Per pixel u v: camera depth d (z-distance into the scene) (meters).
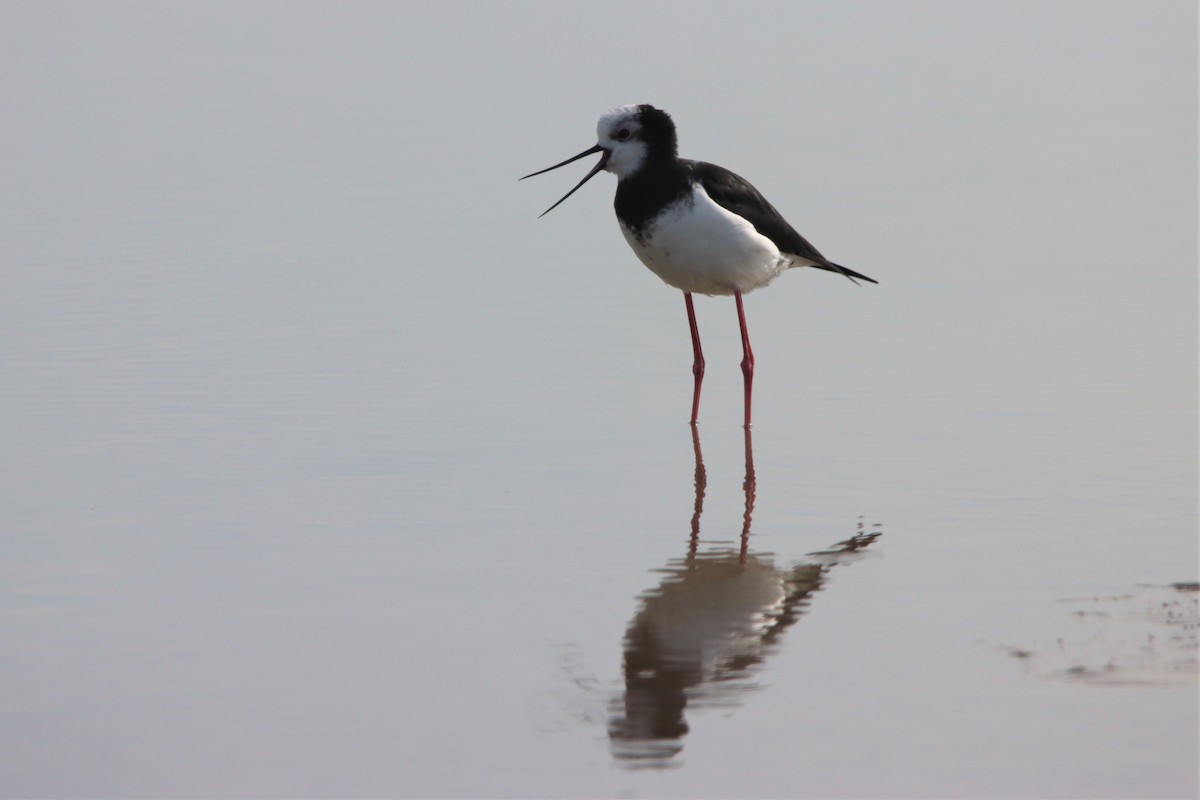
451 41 29.70
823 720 7.41
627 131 12.59
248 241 18.83
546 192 20.97
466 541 10.14
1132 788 6.71
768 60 27.77
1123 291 16.28
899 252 18.05
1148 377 13.55
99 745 7.29
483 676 8.02
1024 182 20.81
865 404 13.22
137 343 15.10
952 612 8.72
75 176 21.70
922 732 7.25
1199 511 10.35
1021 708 7.45
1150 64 27.31
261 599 9.11
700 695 7.74
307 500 10.98
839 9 31.83
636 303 16.55
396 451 12.16
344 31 30.83
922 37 29.53
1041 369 13.91
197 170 21.97
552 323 15.88
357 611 8.93
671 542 10.09
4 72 27.91
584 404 13.47
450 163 22.20
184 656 8.28
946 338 14.99
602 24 30.73
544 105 24.97
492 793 6.83
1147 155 21.98
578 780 6.93
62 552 9.93
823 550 9.88
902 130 23.42
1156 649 8.06
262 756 7.18
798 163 21.72
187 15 32.66
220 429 12.66
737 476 11.52
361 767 7.07
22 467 11.70
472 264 17.98
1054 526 10.16
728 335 15.49
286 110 25.12
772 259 12.88
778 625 8.62
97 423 12.80
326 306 16.39
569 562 9.73
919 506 10.70
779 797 6.73
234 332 15.49
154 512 10.71
